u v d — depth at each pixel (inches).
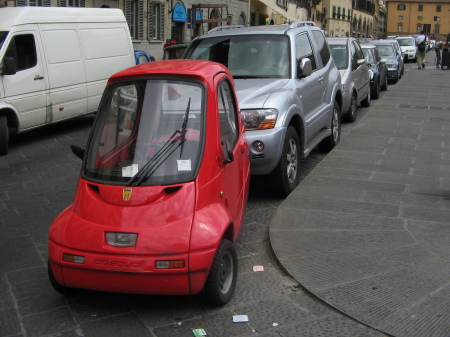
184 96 173.5
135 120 173.9
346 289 170.6
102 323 158.7
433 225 220.7
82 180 167.6
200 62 195.2
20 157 371.6
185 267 150.7
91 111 473.7
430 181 286.8
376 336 147.6
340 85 370.3
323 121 330.3
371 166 318.7
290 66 290.4
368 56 709.3
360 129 449.1
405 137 411.8
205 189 161.5
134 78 179.6
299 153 278.2
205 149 165.6
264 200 270.2
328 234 213.0
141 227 153.5
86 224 157.5
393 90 807.1
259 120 249.4
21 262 203.8
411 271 179.9
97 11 480.4
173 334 151.9
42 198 282.0
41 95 411.5
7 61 372.5
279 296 171.5
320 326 153.6
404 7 5408.5
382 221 225.8
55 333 153.9
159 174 161.0
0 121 371.2
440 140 400.5
